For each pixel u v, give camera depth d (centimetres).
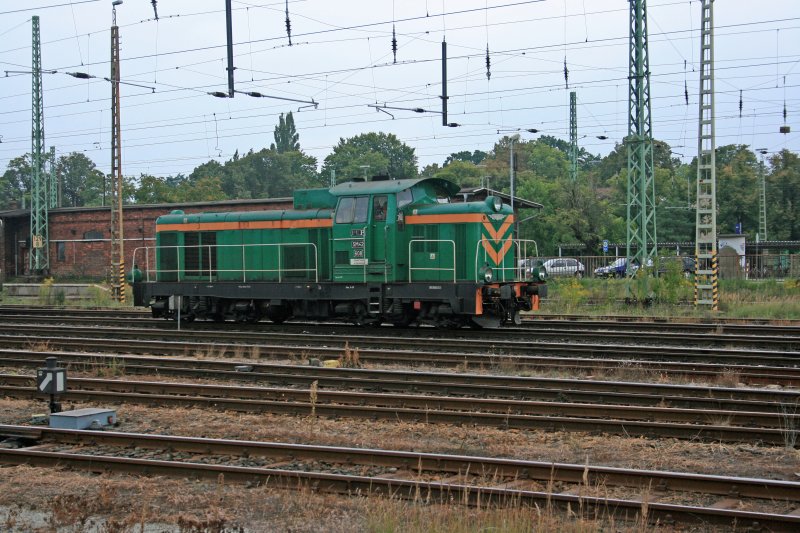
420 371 1462
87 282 4712
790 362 1528
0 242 5256
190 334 2003
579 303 2906
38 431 970
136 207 4809
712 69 2683
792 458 880
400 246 2008
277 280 2181
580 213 5288
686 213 6462
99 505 738
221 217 2275
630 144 2895
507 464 799
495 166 9062
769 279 3675
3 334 2148
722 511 664
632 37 2844
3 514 730
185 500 755
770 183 6881
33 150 4875
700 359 1573
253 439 991
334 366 1509
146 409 1177
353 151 9488
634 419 1065
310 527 686
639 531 646
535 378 1291
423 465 827
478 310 1892
